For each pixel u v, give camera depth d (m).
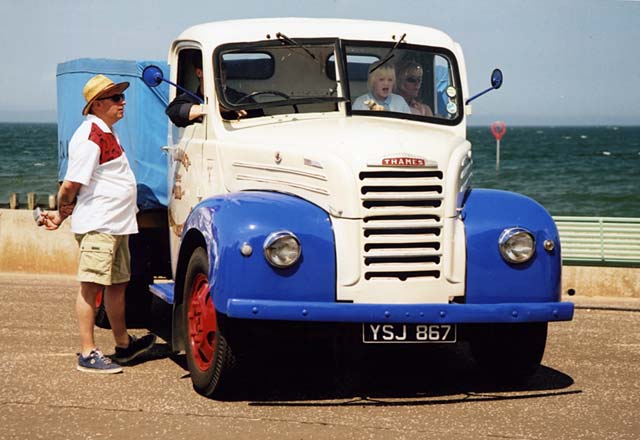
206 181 7.93
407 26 8.33
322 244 6.66
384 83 7.97
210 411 6.66
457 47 8.35
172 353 8.59
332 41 7.98
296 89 7.90
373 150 6.84
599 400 7.13
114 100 7.80
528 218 7.02
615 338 9.59
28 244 14.20
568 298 12.56
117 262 7.88
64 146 10.32
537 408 6.88
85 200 7.69
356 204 6.71
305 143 7.11
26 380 7.45
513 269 6.91
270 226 6.61
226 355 6.77
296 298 6.59
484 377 7.84
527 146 110.19
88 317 7.77
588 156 86.94
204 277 7.12
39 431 6.16
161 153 9.48
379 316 6.58
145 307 9.95
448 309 6.66
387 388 7.43
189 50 8.48
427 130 7.66
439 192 6.89
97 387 7.28
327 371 7.96
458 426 6.38
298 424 6.36
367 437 6.09
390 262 6.77
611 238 13.17
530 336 7.34
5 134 130.88
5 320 9.95
